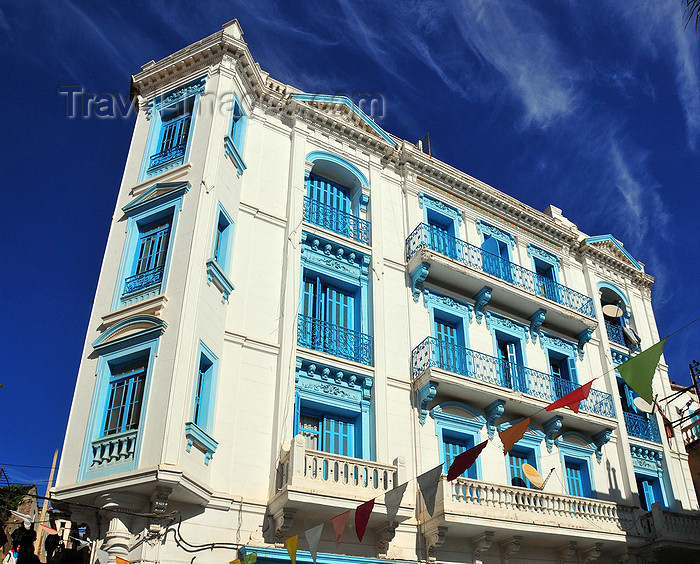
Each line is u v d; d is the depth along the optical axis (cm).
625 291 2923
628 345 2773
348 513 1423
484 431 2034
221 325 1719
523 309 2395
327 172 2278
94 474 1438
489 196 2566
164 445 1389
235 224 1909
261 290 1867
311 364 1820
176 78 2122
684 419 2559
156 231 1806
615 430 2378
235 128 2084
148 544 1373
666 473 2461
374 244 2155
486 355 2155
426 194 2431
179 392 1466
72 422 1541
